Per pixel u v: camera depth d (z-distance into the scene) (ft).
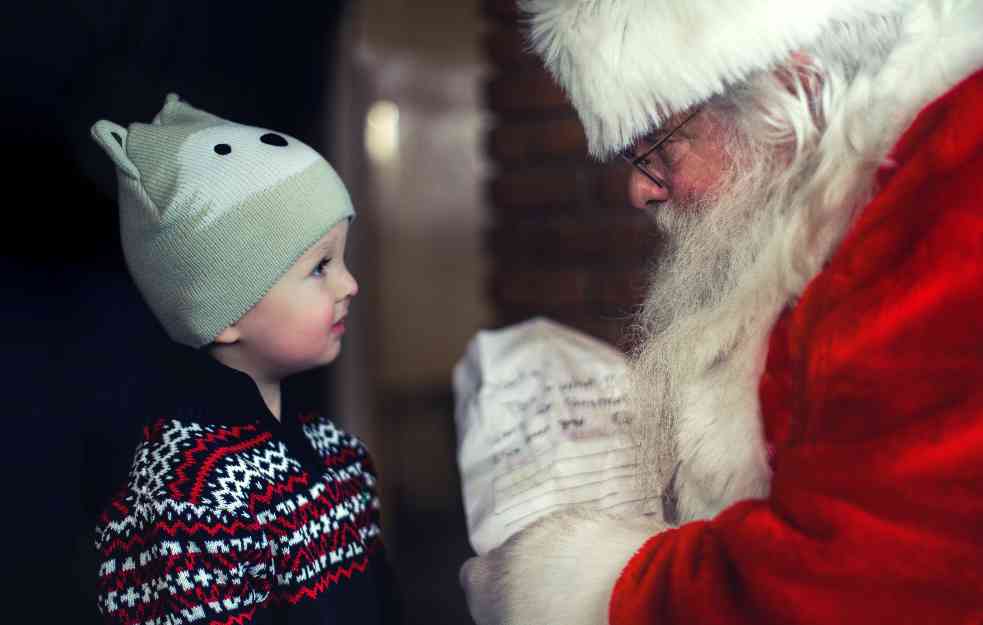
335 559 3.26
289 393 3.51
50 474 4.79
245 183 3.07
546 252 5.95
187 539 2.84
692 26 2.49
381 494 10.52
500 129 6.01
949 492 1.98
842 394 2.11
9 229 5.15
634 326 3.14
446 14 16.21
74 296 5.27
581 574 2.70
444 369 18.53
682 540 2.48
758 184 2.60
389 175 17.56
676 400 2.73
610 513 2.95
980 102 2.16
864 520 2.04
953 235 2.05
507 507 3.07
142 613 2.89
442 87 17.38
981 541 1.97
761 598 2.18
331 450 3.58
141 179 3.12
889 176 2.30
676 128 2.68
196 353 3.19
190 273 3.09
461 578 3.15
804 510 2.13
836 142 2.40
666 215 2.92
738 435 2.55
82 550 4.78
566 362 3.48
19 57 5.26
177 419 3.08
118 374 4.99
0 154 5.20
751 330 2.55
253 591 2.95
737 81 2.54
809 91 2.51
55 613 4.78
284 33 6.97
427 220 18.11
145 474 2.97
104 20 5.61
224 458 3.00
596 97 2.67
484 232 6.44
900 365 2.04
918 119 2.30
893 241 2.17
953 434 1.98
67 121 5.51
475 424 3.28
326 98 7.49
